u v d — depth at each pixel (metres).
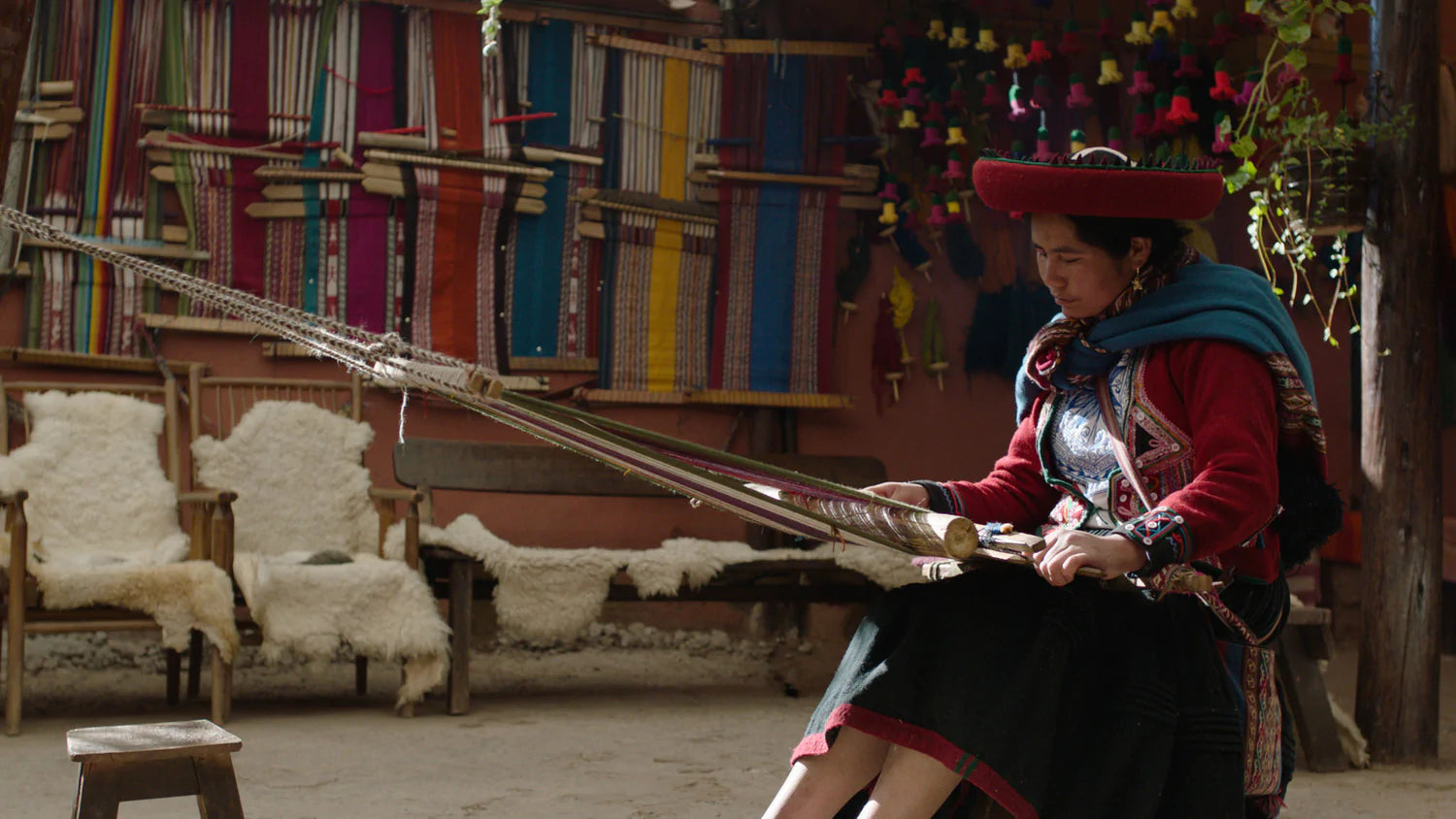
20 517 4.51
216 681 4.74
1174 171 1.98
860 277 6.92
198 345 6.16
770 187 6.77
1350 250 7.39
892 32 6.76
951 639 1.94
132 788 2.26
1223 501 1.85
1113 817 1.87
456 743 4.56
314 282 6.23
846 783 1.98
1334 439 7.46
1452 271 7.61
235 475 5.55
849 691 1.93
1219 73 5.83
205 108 6.10
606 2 6.62
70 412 5.38
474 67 6.43
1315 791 4.25
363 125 6.29
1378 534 4.72
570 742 4.63
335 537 5.64
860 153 6.89
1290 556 2.07
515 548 5.21
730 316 6.76
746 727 5.01
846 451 6.95
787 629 6.87
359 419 5.86
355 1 6.27
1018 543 1.89
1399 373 4.69
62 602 4.52
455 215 6.38
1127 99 7.08
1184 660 1.96
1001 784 1.82
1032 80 7.03
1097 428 2.10
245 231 6.16
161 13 6.05
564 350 6.56
